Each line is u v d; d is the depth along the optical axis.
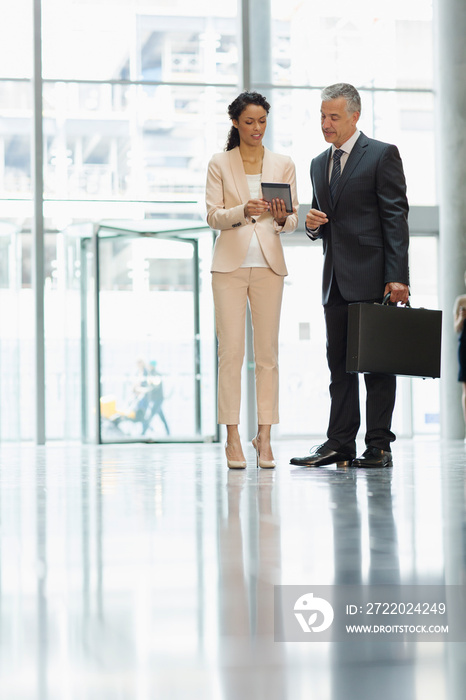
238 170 4.19
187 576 1.56
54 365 9.28
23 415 9.40
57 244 9.34
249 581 1.52
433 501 2.62
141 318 9.23
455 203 9.29
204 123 9.67
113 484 3.40
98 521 2.27
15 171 9.50
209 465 4.54
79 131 9.44
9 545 1.91
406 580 1.52
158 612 1.32
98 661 1.09
